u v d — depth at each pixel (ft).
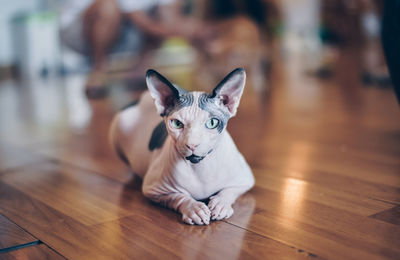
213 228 3.72
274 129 8.19
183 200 3.96
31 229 3.87
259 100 11.81
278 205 4.26
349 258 3.14
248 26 14.74
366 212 4.02
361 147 6.55
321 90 12.95
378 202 4.28
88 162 6.23
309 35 21.18
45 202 4.60
